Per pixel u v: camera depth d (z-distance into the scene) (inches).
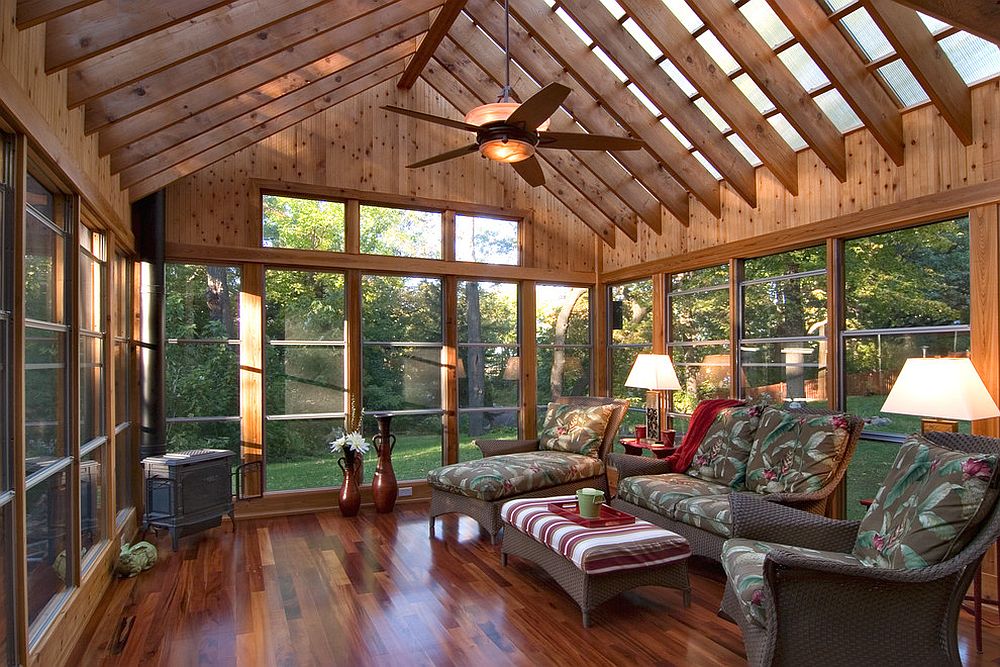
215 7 100.9
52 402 105.3
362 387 216.5
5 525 83.3
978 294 133.5
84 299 128.4
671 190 212.1
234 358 199.5
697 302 215.6
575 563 115.4
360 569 147.6
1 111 77.9
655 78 171.5
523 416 242.4
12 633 84.4
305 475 207.2
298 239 208.5
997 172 130.3
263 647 107.6
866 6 123.2
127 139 131.3
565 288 255.1
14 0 78.3
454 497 173.0
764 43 150.5
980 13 87.2
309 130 208.8
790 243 176.4
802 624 81.9
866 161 156.9
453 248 231.0
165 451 180.4
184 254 190.9
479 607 125.0
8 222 85.7
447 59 210.5
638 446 195.6
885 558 89.0
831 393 165.0
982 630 113.5
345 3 138.7
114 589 134.6
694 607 125.6
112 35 94.9
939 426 130.6
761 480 146.3
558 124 212.8
